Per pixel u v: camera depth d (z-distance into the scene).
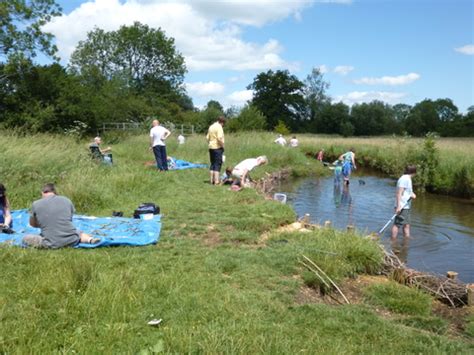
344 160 18.75
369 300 5.79
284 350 3.78
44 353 3.56
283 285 5.68
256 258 6.51
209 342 3.78
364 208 13.51
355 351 4.12
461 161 18.52
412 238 10.06
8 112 29.55
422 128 84.06
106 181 11.07
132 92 57.84
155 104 62.59
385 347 4.27
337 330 4.57
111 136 31.38
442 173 18.20
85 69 51.19
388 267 6.97
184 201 10.27
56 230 6.45
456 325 5.43
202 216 8.90
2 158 10.12
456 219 12.36
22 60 29.03
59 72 33.06
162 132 14.64
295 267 6.29
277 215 9.03
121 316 4.25
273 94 83.81
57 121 31.58
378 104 87.56
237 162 19.64
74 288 4.73
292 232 7.96
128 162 16.45
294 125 86.06
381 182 20.58
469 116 72.88
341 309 5.12
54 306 4.35
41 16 29.83
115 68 65.25
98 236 7.11
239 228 8.22
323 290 5.89
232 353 3.64
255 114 38.69
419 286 6.48
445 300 6.23
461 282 6.93
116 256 6.20
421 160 19.67
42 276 4.99
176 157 19.38
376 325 4.75
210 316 4.42
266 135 29.45
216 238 7.61
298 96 85.12
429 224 11.62
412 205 14.84
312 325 4.62
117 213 8.84
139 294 4.76
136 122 42.78
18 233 7.16
